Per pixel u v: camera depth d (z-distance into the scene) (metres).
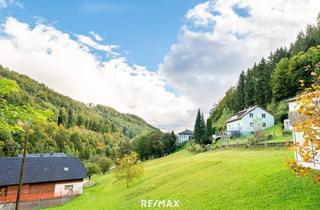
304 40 110.25
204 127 100.75
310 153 11.56
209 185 28.62
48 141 117.56
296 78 86.31
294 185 20.61
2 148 64.88
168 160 82.06
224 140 81.88
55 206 46.47
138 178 49.06
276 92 94.38
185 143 122.75
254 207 19.08
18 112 9.05
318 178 11.73
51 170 52.50
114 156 129.62
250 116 87.06
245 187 23.88
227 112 132.25
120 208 30.08
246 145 53.81
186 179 35.22
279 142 44.03
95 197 47.47
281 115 82.38
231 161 38.56
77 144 147.75
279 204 18.31
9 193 45.69
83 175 55.00
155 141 117.62
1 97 9.10
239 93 121.75
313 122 11.31
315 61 83.56
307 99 11.51
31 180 48.00
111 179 67.56
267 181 23.39
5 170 47.72
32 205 46.56
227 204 21.27
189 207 23.45
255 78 117.00
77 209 37.28
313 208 16.28
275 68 104.69
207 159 47.12
